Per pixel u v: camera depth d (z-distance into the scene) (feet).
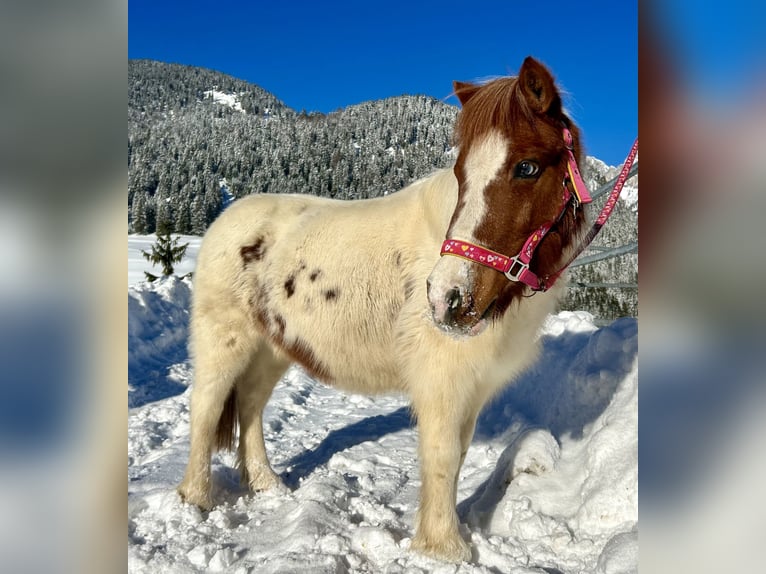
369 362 11.24
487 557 9.20
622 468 9.54
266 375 13.74
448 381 9.37
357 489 12.80
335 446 16.29
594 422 12.44
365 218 11.46
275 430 18.33
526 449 11.34
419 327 9.71
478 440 15.88
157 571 9.25
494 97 8.17
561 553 9.12
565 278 10.27
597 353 14.08
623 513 9.12
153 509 11.76
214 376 12.80
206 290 13.04
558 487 10.71
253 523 11.24
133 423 18.43
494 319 8.75
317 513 10.73
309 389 24.20
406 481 13.46
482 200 7.85
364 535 9.66
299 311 11.79
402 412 19.95
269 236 12.73
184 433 17.78
